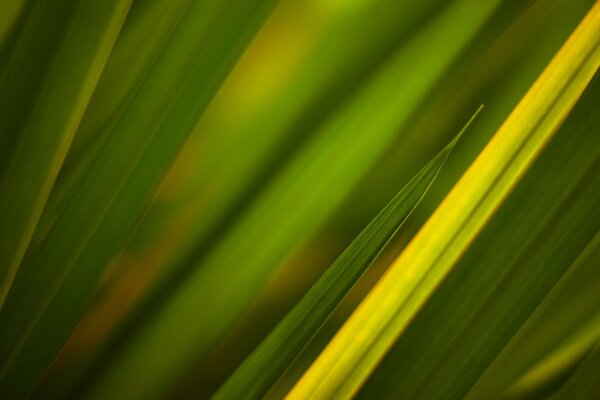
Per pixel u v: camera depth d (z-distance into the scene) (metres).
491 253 0.29
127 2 0.28
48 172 0.28
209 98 0.28
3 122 0.28
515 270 0.29
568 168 0.29
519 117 0.28
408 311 0.28
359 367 0.28
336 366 0.28
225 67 0.28
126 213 0.28
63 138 0.28
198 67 0.28
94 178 0.28
